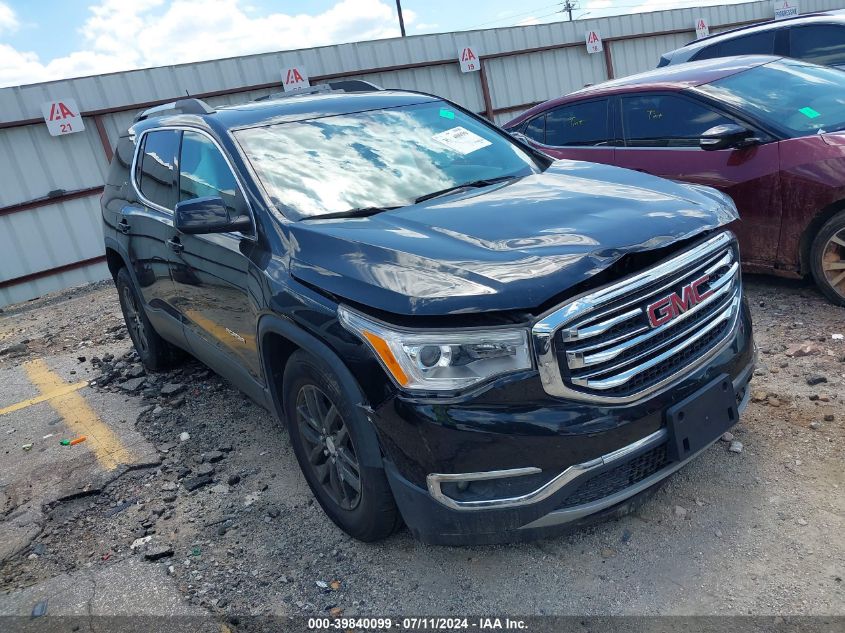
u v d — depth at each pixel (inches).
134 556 126.5
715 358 107.0
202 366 218.4
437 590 106.9
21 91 426.3
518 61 630.5
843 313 180.4
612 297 92.5
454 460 92.3
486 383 91.4
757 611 93.4
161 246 168.6
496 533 96.1
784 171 182.2
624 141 226.2
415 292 94.8
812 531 105.8
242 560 121.0
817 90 203.5
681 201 113.9
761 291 206.7
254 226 128.3
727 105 200.2
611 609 98.0
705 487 119.8
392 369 95.1
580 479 93.2
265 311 120.5
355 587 110.4
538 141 256.4
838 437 127.4
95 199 458.6
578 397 92.1
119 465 160.6
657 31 717.9
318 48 520.4
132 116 466.0
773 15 787.4
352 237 112.0
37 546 133.6
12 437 186.9
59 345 275.7
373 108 160.1
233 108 159.6
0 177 426.0
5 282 433.1
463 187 137.5
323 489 123.0
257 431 169.2
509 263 95.3
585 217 107.7
